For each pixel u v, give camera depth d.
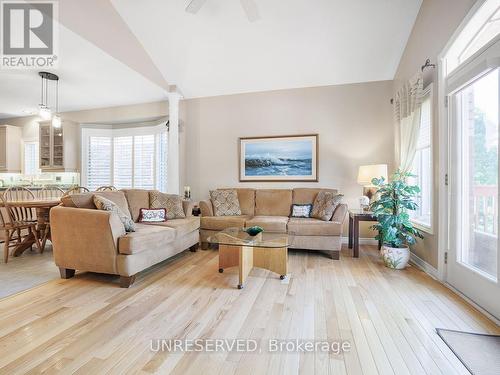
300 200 4.29
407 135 3.40
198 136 5.06
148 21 3.60
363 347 1.59
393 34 3.51
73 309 2.04
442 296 2.32
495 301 1.92
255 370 1.39
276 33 3.62
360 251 3.86
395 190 3.17
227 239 2.61
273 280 2.69
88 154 5.86
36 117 6.15
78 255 2.58
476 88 2.23
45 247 3.93
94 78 4.18
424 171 3.28
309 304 2.15
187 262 3.29
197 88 4.83
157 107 5.28
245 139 4.81
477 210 2.23
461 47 2.45
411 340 1.67
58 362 1.44
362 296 2.31
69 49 3.35
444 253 2.62
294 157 4.59
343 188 4.39
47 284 2.55
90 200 2.80
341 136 4.39
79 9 3.06
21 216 4.02
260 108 4.76
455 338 1.69
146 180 5.73
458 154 2.45
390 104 4.19
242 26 3.55
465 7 2.22
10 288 2.44
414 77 3.13
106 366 1.41
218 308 2.07
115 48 3.57
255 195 4.53
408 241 3.10
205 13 3.39
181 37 3.80
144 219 3.58
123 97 5.02
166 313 1.99
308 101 4.53
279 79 4.46
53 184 5.88
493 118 2.02
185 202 4.04
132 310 2.03
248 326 1.81
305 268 3.09
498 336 1.71
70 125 5.67
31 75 4.05
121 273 2.46
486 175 2.12
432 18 2.84
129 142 5.86
